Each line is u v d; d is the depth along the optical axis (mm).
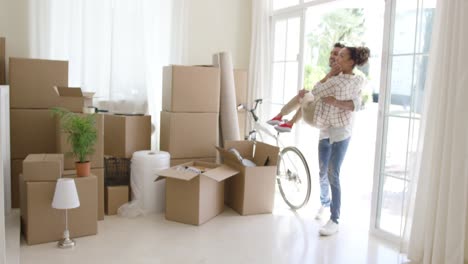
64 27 3836
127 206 3453
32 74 3338
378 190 3164
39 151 3439
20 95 3322
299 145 4246
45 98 3398
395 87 2992
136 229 3141
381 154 3131
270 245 2924
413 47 2826
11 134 3338
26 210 2771
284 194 3965
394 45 2986
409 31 2863
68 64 3588
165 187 3496
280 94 4535
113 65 3951
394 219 3064
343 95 3086
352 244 3002
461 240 2346
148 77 4180
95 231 2990
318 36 7734
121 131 3643
